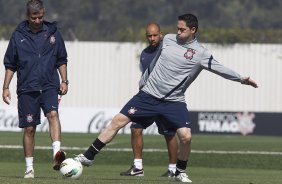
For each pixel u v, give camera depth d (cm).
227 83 10969
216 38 10800
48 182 2798
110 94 11019
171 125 3191
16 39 3238
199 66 3138
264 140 7244
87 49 10994
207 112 8894
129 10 19125
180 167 3212
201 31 10869
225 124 8912
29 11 3191
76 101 11000
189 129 3175
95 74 11000
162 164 5272
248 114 8938
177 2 19975
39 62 3234
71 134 8094
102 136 3169
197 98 11000
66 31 11194
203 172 4500
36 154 5172
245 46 10862
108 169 4525
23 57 3234
